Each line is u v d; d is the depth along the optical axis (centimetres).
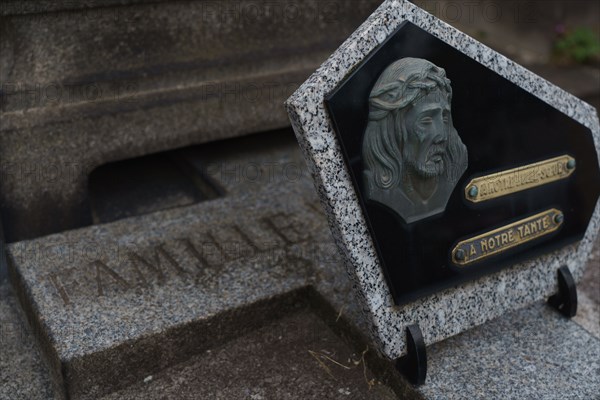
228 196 305
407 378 212
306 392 213
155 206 324
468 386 210
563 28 487
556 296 245
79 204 298
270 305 238
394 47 188
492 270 220
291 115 183
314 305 244
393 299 202
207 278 246
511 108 212
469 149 207
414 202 199
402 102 188
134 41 297
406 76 188
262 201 301
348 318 228
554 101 221
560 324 240
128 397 213
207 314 227
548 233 230
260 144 361
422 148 195
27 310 243
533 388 211
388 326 204
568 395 208
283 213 290
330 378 219
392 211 196
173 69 308
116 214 316
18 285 253
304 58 343
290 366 223
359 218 192
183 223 283
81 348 211
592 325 247
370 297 199
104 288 240
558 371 218
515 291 230
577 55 473
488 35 526
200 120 319
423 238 203
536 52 500
